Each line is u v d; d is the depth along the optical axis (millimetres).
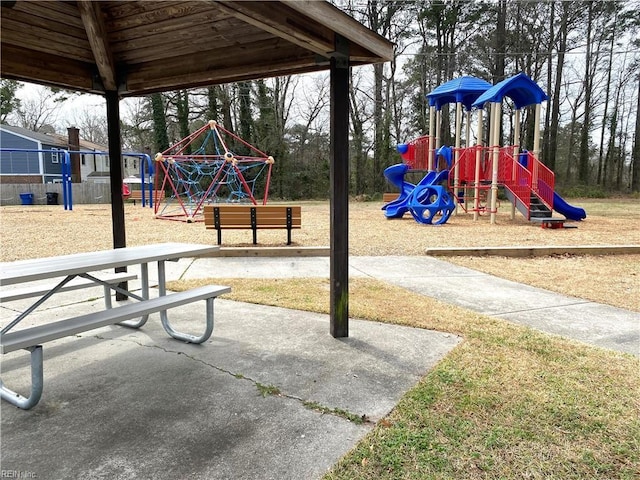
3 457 1712
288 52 3074
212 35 3186
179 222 12359
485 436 1842
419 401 2145
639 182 29000
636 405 2109
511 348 2865
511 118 29859
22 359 2740
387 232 9953
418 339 3053
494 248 6883
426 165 14641
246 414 2045
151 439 1841
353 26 2592
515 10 26094
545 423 1945
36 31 3123
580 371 2500
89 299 4090
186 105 26094
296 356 2752
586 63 28578
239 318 3559
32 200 22734
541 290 4672
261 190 27562
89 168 34625
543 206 11594
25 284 4559
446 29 26266
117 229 3865
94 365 2635
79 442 1820
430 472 1611
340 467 1643
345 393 2244
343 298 3078
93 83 3717
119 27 3266
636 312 3855
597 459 1695
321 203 23562
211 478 1584
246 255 6660
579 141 30062
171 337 3127
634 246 7078
